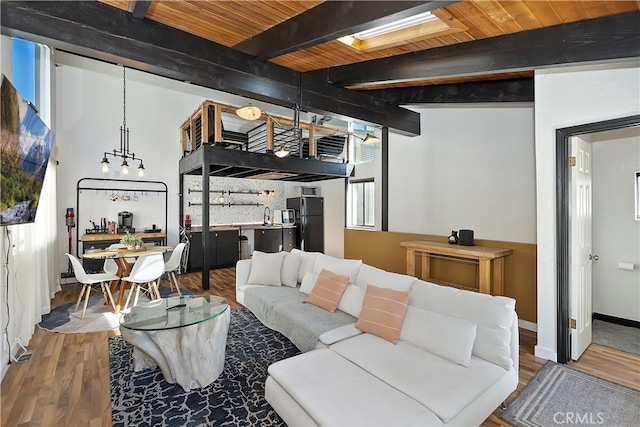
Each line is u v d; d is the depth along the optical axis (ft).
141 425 6.72
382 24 6.88
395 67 10.57
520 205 13.71
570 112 9.32
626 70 8.37
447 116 16.35
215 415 7.04
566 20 7.53
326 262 12.19
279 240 27.20
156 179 22.49
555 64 7.84
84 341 10.87
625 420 6.86
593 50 7.30
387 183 17.47
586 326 10.34
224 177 26.20
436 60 9.71
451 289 8.21
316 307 10.39
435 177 16.96
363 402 5.52
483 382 6.18
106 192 20.79
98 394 7.82
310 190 28.78
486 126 14.85
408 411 5.29
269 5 7.62
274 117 19.49
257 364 9.23
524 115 13.61
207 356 8.27
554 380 8.45
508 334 6.93
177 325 8.07
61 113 19.35
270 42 8.83
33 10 6.80
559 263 9.54
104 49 7.66
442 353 6.99
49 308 13.87
